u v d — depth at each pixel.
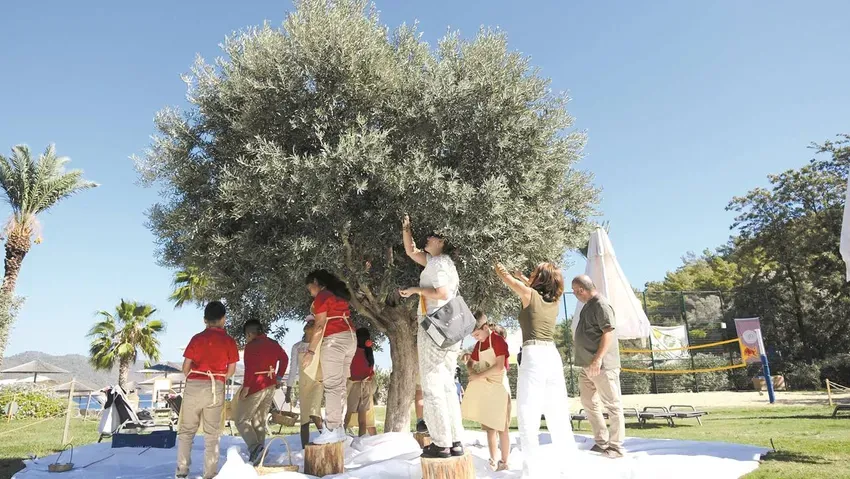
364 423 7.71
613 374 5.90
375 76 6.86
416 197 6.23
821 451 6.51
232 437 9.16
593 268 7.29
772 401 19.69
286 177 6.14
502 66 7.11
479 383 5.59
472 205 6.28
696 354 26.94
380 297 7.42
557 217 7.70
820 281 31.25
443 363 4.62
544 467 4.48
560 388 4.66
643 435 10.51
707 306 28.62
